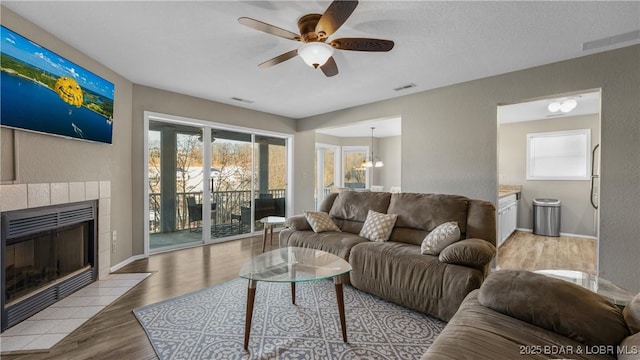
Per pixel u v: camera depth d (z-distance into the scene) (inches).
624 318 47.4
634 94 99.3
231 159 193.8
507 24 88.0
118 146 133.0
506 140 238.8
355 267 104.6
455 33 93.8
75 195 104.4
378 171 329.7
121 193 135.8
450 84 144.4
